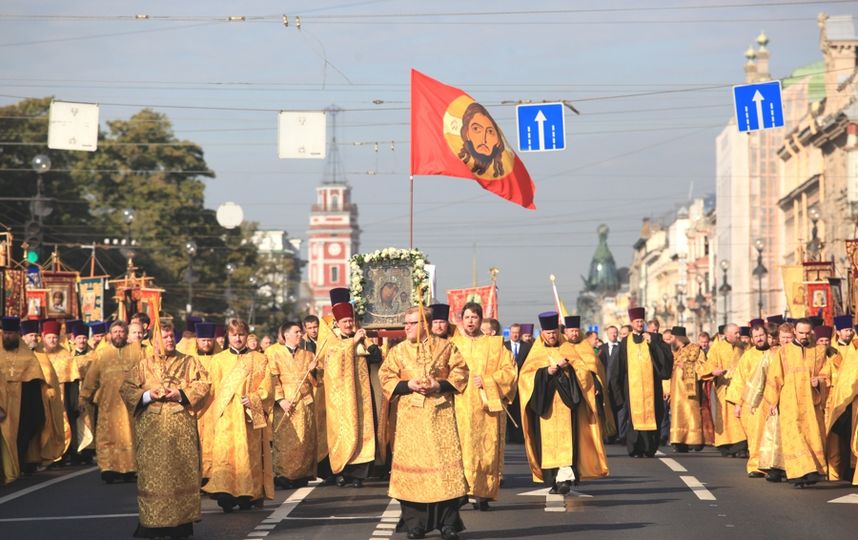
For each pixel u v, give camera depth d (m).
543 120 45.16
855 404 29.25
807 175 136.75
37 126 108.75
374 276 35.62
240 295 133.12
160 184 122.62
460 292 47.84
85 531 23.22
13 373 32.78
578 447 28.12
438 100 42.50
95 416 38.41
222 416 26.00
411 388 21.62
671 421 43.00
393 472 21.77
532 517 24.69
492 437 25.61
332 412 29.08
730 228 163.00
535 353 28.16
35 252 63.62
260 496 26.17
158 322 22.48
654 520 24.23
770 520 24.23
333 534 22.53
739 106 43.44
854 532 22.75
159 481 21.89
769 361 30.77
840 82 126.12
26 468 35.00
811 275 63.59
